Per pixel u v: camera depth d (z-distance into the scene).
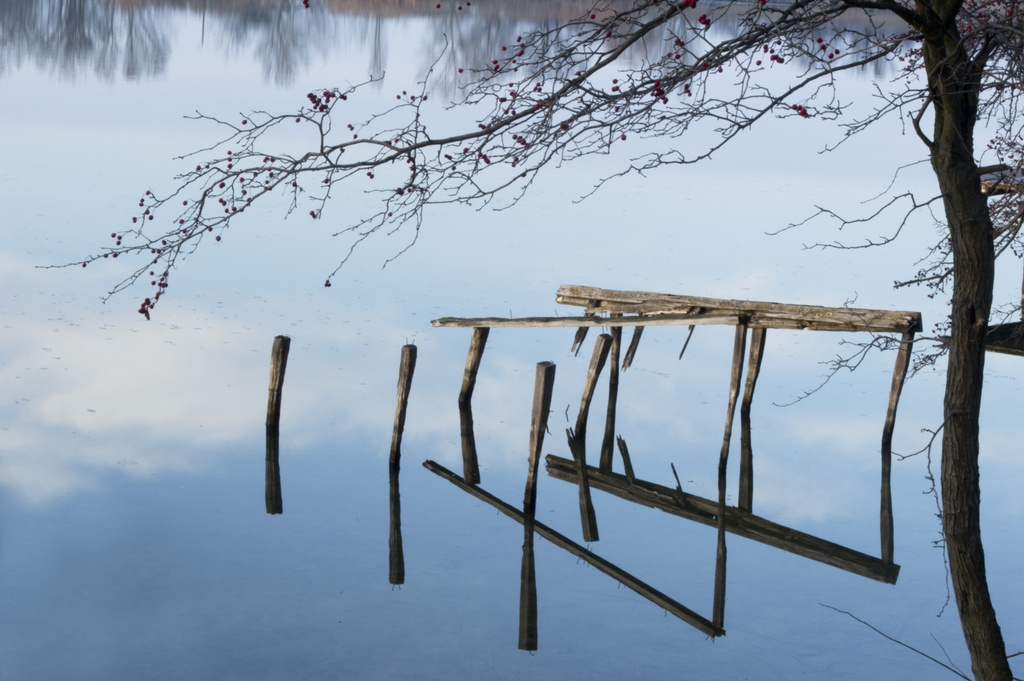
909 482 11.96
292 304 16.53
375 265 18.84
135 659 7.34
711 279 18.23
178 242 4.54
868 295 17.50
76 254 17.97
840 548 10.22
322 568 9.02
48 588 8.30
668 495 11.58
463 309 16.64
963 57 4.71
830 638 8.29
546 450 12.73
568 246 20.58
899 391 12.66
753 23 4.36
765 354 16.19
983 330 4.96
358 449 12.05
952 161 4.88
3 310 15.09
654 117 4.46
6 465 10.53
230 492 10.50
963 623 5.20
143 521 9.66
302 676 7.26
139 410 12.34
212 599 8.30
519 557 9.64
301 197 23.22
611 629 8.30
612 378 14.29
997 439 12.88
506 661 7.64
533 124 4.40
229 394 13.12
